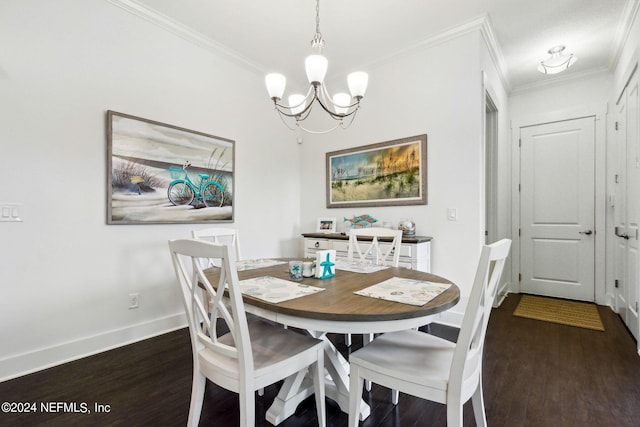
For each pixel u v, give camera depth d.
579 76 3.51
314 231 3.88
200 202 2.86
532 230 3.81
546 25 2.67
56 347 2.04
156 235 2.57
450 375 1.05
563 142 3.62
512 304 3.38
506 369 1.97
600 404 1.60
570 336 2.49
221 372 1.20
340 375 1.59
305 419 1.52
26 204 1.93
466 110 2.72
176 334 2.55
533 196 3.80
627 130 2.69
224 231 2.41
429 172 2.94
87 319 2.19
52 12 2.03
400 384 1.15
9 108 1.87
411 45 2.97
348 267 1.94
